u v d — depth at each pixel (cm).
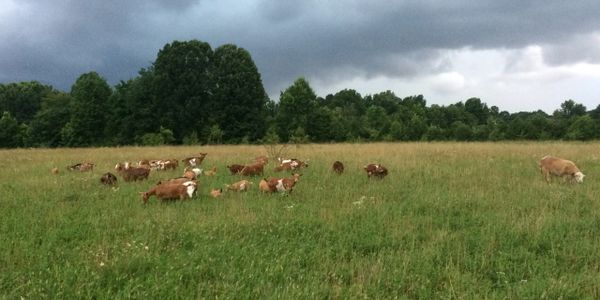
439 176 1309
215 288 525
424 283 542
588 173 1347
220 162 1788
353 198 1018
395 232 737
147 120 5038
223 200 1004
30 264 594
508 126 5362
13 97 7838
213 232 732
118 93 5603
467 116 8838
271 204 948
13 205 961
